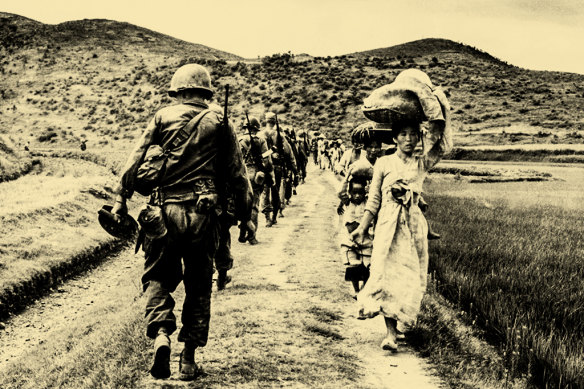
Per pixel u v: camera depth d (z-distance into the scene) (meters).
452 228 14.62
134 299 9.50
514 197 27.30
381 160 6.54
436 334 6.63
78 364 5.89
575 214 20.16
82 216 18.05
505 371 5.76
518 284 9.11
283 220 17.11
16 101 109.62
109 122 97.94
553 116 103.56
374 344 6.45
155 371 4.57
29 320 10.70
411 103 6.27
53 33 144.00
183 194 4.96
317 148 49.03
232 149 5.14
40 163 42.50
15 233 14.80
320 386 5.09
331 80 112.19
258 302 7.79
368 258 7.98
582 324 7.39
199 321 5.06
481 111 109.75
